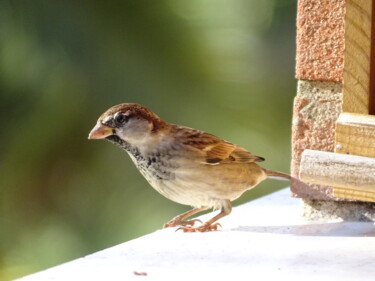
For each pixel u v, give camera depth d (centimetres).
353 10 922
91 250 1213
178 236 964
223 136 1180
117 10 1142
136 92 1153
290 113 1239
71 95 1150
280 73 1245
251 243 932
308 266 853
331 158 888
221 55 1166
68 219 1210
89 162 1198
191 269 848
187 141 1077
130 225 1212
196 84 1164
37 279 823
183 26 1155
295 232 970
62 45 1142
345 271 839
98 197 1211
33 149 1168
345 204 1007
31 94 1153
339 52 984
